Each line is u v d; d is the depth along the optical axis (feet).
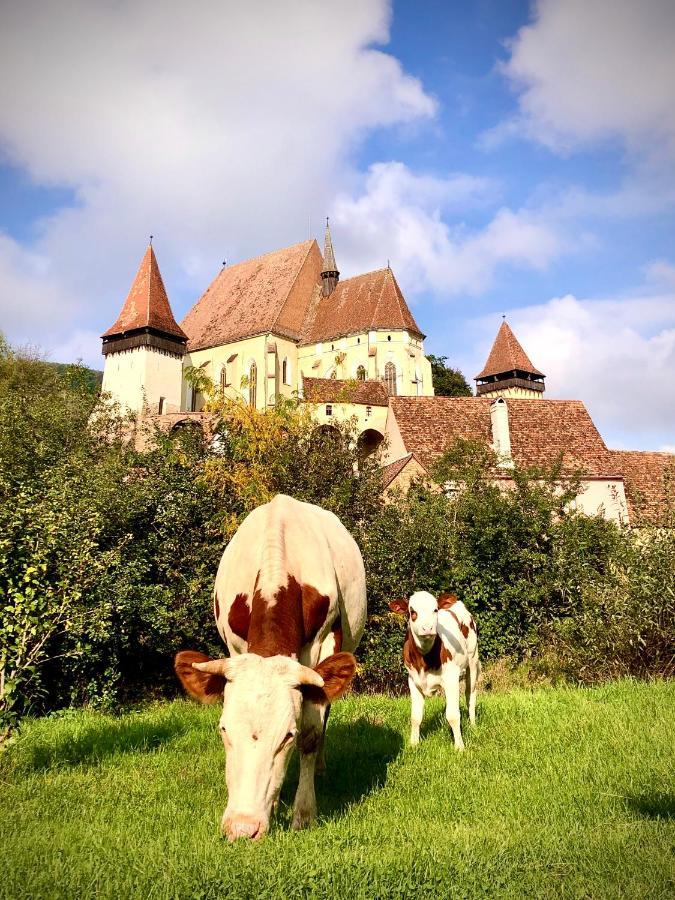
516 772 18.63
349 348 203.62
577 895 10.98
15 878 11.32
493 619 45.52
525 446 112.27
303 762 13.91
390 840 13.53
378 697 34.09
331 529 18.79
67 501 29.86
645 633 35.04
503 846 13.03
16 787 17.07
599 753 19.45
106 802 16.12
